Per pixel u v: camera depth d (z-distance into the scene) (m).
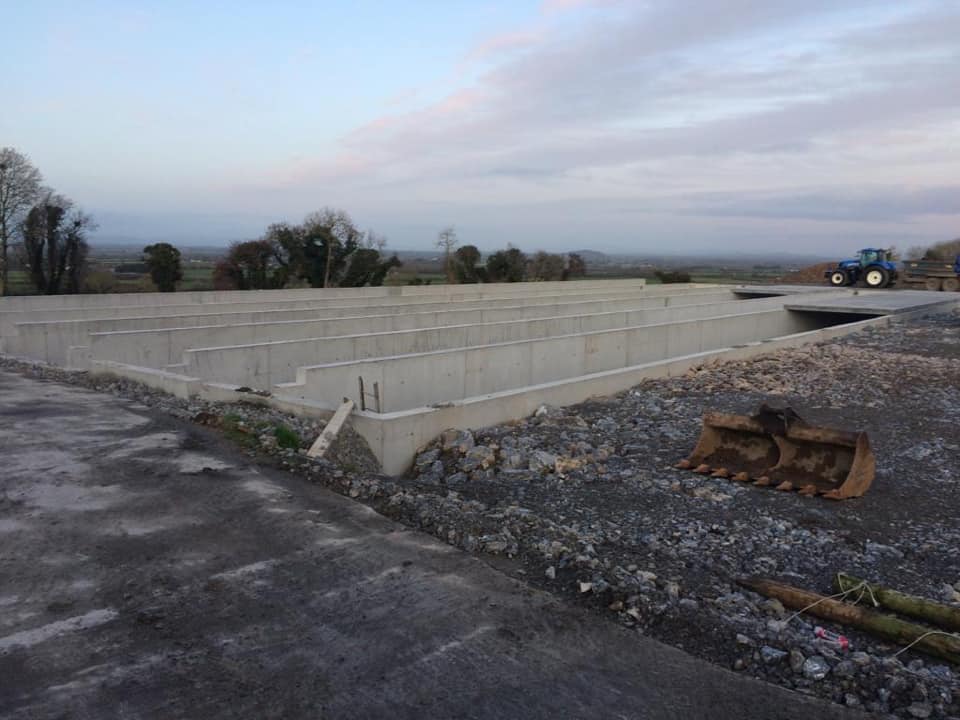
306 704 3.71
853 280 39.06
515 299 26.27
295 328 16.77
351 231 43.81
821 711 3.90
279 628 4.41
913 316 26.78
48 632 4.23
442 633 4.45
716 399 13.40
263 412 9.65
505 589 5.08
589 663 4.23
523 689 3.94
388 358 13.12
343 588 4.94
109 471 6.96
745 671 4.28
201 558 5.27
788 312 26.56
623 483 8.60
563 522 7.18
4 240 34.66
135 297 22.80
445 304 23.05
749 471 8.92
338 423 8.82
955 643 4.54
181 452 7.62
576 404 12.92
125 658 4.02
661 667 4.24
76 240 35.97
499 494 8.19
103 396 10.29
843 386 14.51
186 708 3.62
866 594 5.41
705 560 6.27
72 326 16.66
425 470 9.41
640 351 18.91
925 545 6.83
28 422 8.65
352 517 6.20
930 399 13.43
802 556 6.50
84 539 5.48
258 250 41.06
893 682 4.15
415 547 5.67
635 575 5.44
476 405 10.88
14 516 5.82
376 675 3.99
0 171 34.19
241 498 6.43
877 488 8.52
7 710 3.54
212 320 18.30
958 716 3.89
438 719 3.64
